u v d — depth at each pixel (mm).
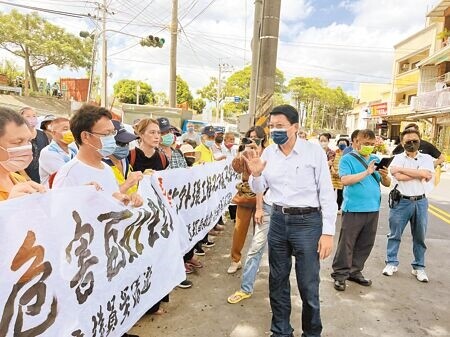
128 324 2291
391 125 33094
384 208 7906
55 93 33812
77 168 2141
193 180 3959
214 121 44562
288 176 2586
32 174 3564
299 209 2564
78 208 1799
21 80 31656
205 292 3510
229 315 3094
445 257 4832
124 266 2203
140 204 2365
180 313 3090
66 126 3213
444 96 21094
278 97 62688
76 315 1777
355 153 3783
